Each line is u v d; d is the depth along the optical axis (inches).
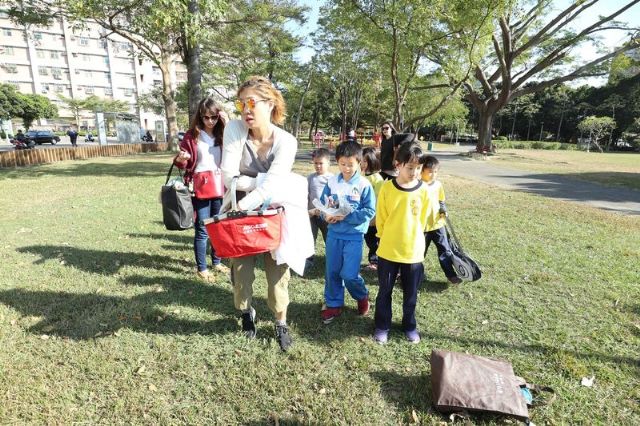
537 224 247.6
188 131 143.8
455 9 457.1
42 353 100.3
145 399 85.1
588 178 521.0
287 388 89.3
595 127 1953.7
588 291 143.8
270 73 876.6
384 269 108.5
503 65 877.2
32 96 1995.6
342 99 1528.1
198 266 150.9
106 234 207.6
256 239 89.4
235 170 94.3
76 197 313.6
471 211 284.2
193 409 83.0
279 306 103.3
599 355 103.6
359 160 115.6
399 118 533.6
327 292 119.9
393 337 112.4
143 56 635.5
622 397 88.0
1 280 143.9
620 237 220.2
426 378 93.6
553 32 823.7
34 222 230.2
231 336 109.5
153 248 185.9
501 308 130.3
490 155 995.3
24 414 80.1
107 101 2228.1
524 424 79.0
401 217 105.7
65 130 2301.9
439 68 618.8
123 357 99.3
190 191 144.3
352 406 84.4
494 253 187.0
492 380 83.5
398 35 479.8
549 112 2380.7
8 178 426.6
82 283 143.1
